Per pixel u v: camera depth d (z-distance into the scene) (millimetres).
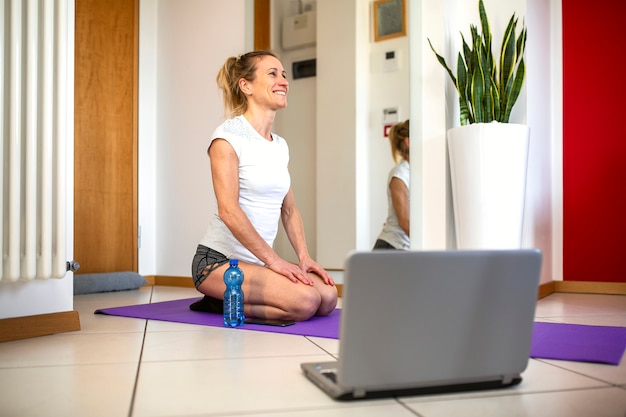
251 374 1294
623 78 3441
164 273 3963
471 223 2537
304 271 2273
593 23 3508
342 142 3508
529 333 1143
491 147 2494
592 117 3502
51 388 1182
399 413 1005
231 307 2023
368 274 1005
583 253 3506
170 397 1109
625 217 3418
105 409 1037
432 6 2883
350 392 1070
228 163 2170
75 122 3604
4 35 1790
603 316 2324
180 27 3936
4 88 1790
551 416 991
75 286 3229
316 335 1811
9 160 1768
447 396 1108
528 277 1114
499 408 1035
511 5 2873
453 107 2930
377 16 3439
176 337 1799
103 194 3732
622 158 3436
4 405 1065
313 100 3617
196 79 3848
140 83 3961
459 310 1074
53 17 1898
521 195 2521
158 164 4020
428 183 2857
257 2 3689
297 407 1040
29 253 1786
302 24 3662
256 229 2283
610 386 1193
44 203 1827
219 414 1003
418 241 2869
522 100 2904
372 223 3383
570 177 3543
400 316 1037
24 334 1788
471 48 2990
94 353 1545
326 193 3539
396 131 3346
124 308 2518
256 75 2303
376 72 3434
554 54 3590
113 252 3777
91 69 3695
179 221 3898
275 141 2393
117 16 3838
